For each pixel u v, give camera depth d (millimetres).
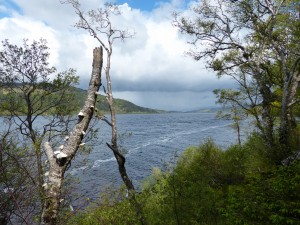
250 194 9906
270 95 18953
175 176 9055
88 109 7004
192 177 9672
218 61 21969
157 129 123875
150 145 70312
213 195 9125
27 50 13586
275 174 12898
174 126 142625
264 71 21219
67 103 14211
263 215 8297
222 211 8805
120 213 9922
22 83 13508
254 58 19969
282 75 21156
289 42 18641
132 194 10039
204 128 122125
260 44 20297
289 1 17859
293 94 17500
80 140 6832
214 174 14930
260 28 20375
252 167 15578
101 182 31844
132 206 9961
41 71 13867
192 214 8523
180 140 79062
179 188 8836
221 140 71062
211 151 15898
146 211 9539
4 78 13289
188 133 100188
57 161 6461
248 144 18266
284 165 15016
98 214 10406
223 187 14195
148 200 9750
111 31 11680
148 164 46969
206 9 20609
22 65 13539
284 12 18109
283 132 17125
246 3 19000
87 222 10312
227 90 22203
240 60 21562
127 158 52625
